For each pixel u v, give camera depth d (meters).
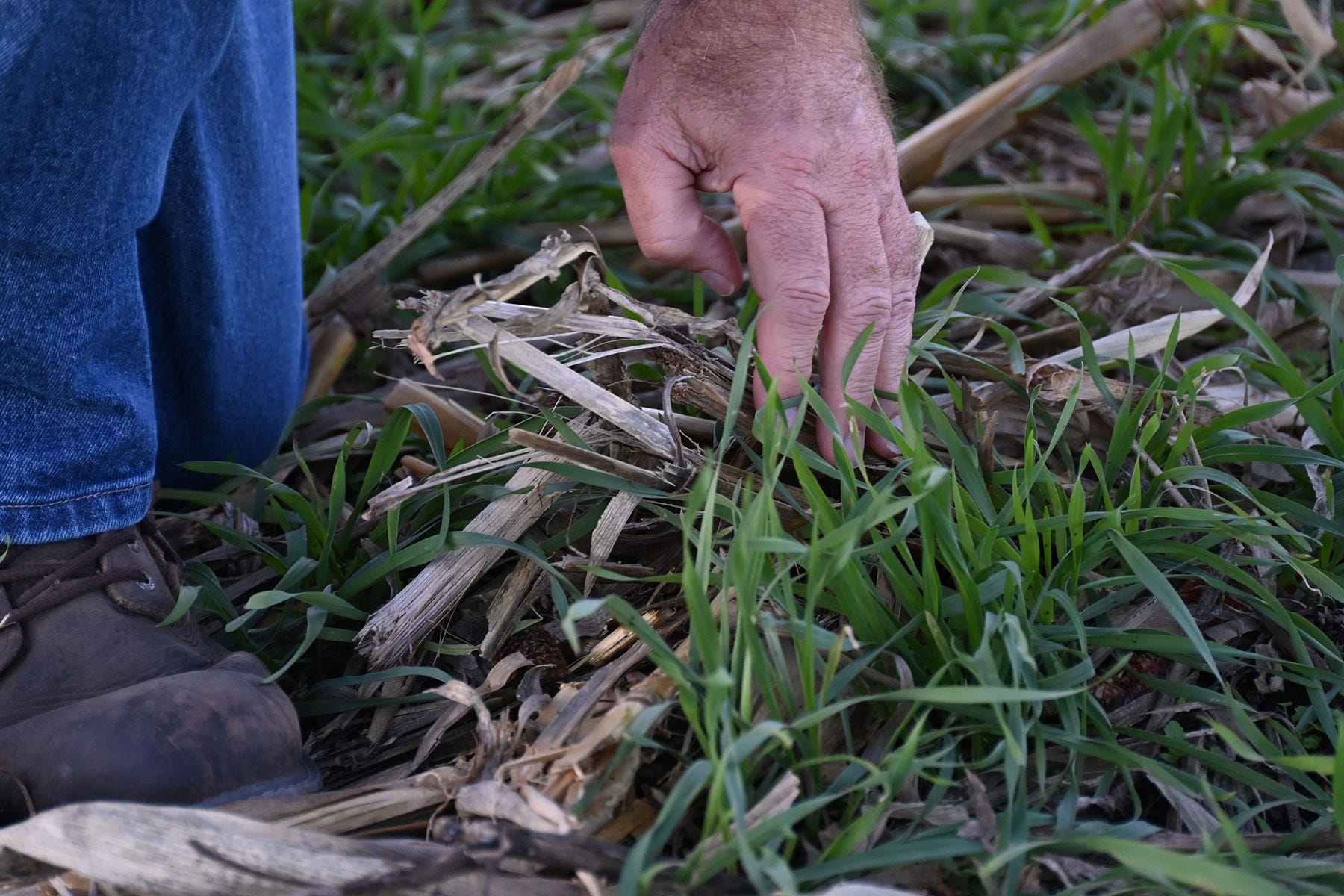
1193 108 2.20
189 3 1.08
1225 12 2.39
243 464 1.69
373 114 2.74
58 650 1.13
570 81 1.82
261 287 1.58
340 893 0.85
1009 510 1.17
